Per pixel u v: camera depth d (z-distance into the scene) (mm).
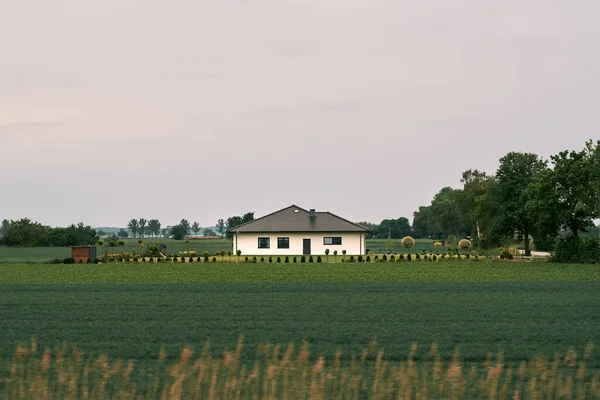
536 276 75750
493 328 38531
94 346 33344
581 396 22922
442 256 112188
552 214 102438
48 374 25406
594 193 100188
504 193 123125
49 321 41688
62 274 80688
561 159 102375
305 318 42625
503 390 22750
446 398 22125
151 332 37531
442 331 37469
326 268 89875
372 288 61219
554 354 31078
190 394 22375
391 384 23109
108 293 57594
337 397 22188
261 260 105500
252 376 23094
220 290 59938
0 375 25953
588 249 99875
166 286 63781
